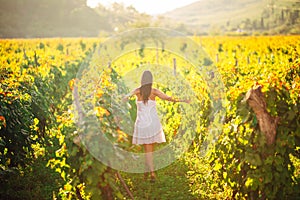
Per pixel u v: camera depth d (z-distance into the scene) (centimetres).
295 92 615
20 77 1141
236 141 593
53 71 1404
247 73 1271
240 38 5797
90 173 536
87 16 12662
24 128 789
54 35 11694
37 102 961
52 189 684
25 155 791
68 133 562
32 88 1059
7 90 834
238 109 571
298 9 12625
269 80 593
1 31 11056
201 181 704
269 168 543
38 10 12662
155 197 645
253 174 548
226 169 618
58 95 1300
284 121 550
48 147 877
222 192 660
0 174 666
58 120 611
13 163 754
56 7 12812
